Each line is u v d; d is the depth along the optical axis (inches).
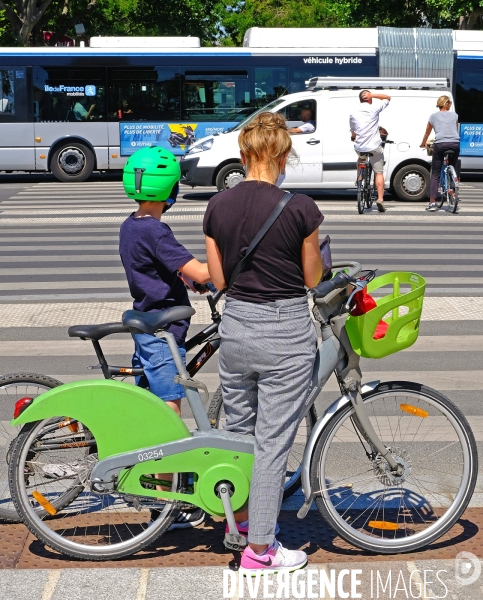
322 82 697.6
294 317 134.3
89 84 862.5
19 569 143.5
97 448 142.9
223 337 136.7
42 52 855.7
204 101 867.4
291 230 131.6
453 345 288.8
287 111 680.4
